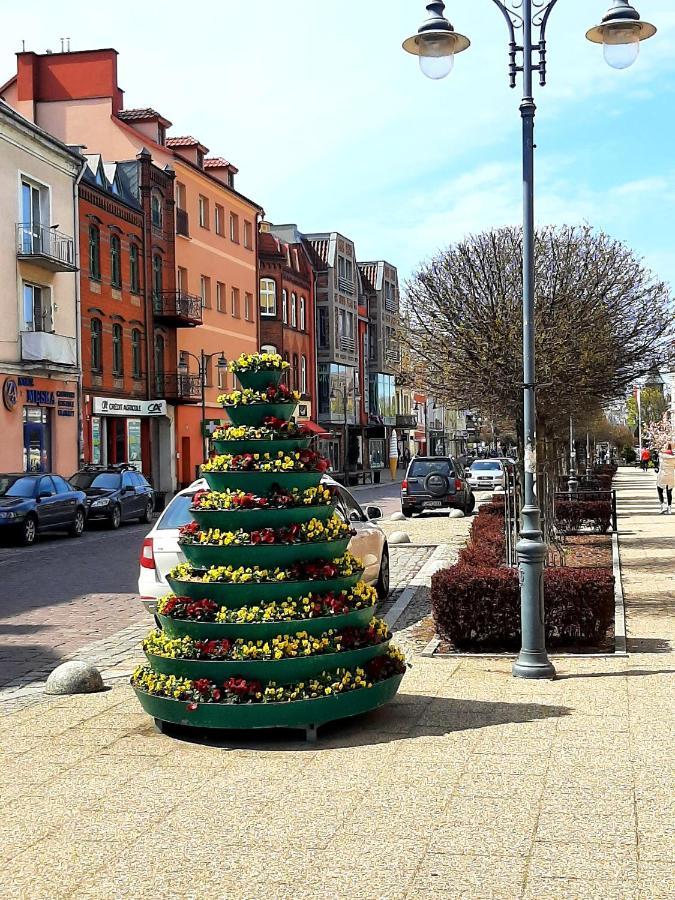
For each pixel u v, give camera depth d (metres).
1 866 4.62
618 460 102.56
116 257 41.72
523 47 9.05
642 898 4.13
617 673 8.71
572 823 4.99
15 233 33.22
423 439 105.94
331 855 4.66
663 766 5.93
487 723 7.07
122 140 46.06
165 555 11.12
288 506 7.10
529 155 9.05
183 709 6.75
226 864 4.59
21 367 33.34
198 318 48.34
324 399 73.44
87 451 38.53
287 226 71.56
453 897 4.18
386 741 6.69
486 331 17.45
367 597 7.27
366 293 85.50
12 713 7.88
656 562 17.02
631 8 9.48
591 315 17.58
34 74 46.59
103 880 4.44
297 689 6.73
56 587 16.34
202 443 50.19
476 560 11.69
